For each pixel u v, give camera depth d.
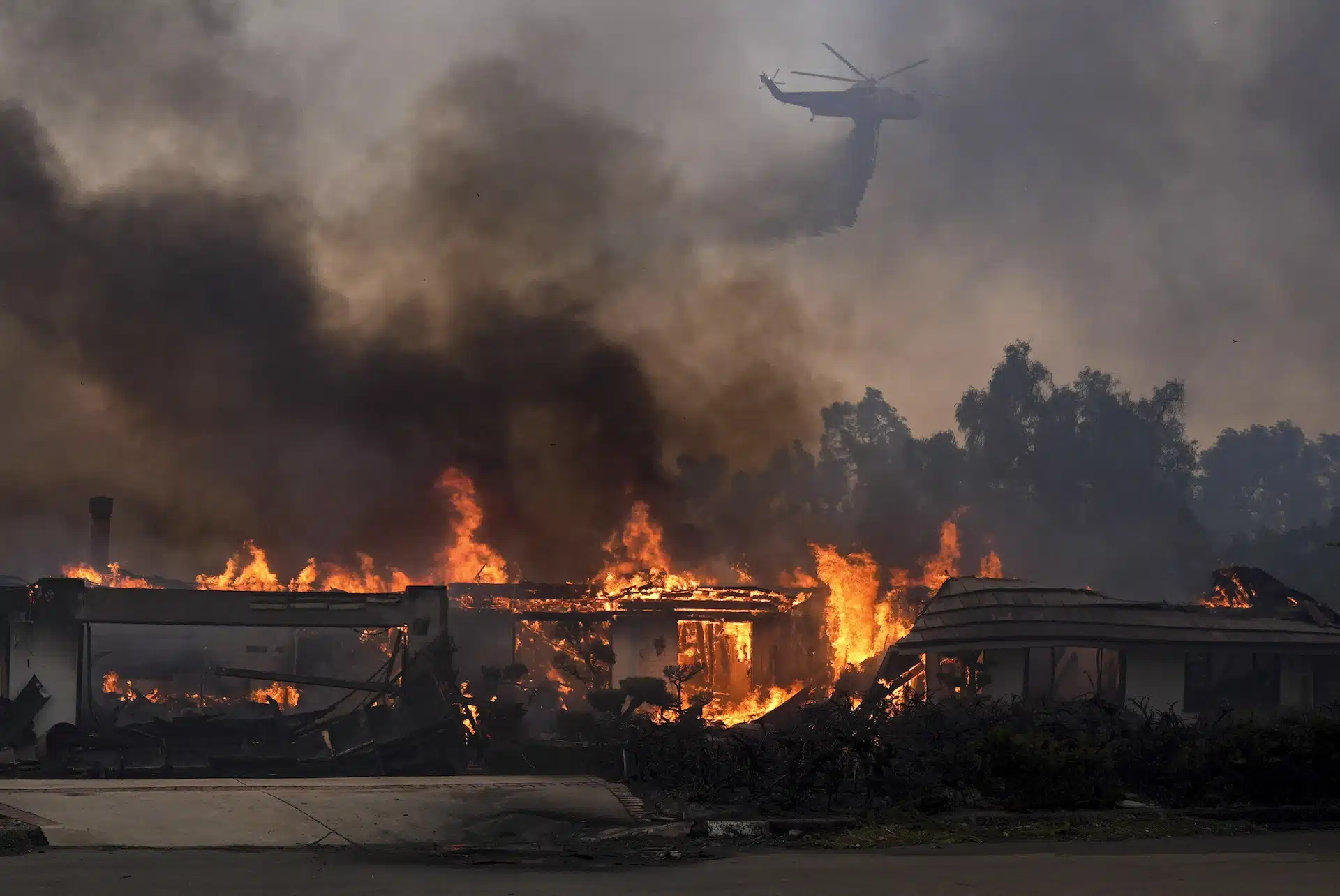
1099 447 81.00
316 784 18.81
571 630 34.97
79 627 27.91
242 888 11.65
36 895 11.05
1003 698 28.97
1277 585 33.16
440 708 26.47
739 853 14.94
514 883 12.16
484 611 34.50
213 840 15.22
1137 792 18.92
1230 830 16.59
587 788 19.08
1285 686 29.53
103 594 28.00
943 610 30.97
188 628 34.84
